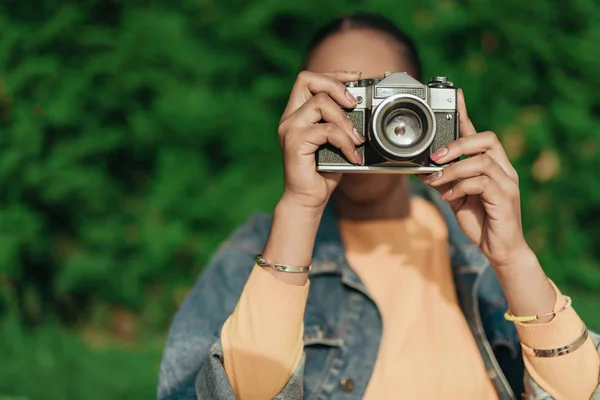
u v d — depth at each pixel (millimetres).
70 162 5672
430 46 5586
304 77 1776
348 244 1954
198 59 5625
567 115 5695
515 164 5703
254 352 1646
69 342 5375
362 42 1922
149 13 5664
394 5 5523
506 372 1869
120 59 5605
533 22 5684
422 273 1901
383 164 1737
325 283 1869
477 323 1831
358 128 1750
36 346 5227
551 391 1708
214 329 1812
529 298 1706
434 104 1786
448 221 1982
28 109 5695
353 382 1756
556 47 5738
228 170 5684
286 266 1677
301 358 1700
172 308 5816
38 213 5898
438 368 1766
